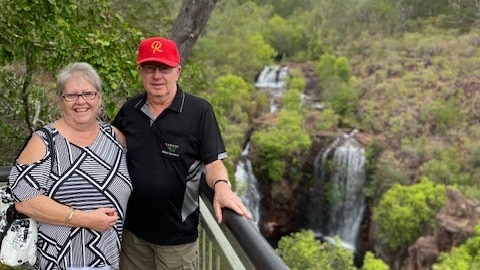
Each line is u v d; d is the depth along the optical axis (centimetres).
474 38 3344
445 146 2452
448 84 2961
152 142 188
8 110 401
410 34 3812
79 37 319
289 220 2584
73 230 173
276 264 115
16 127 423
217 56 3653
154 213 192
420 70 3259
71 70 174
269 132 2608
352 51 4050
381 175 2339
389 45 3756
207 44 3594
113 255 183
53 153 170
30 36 299
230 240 176
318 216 2550
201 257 237
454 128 2577
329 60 3525
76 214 169
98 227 173
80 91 171
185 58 448
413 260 1827
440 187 1964
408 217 1898
